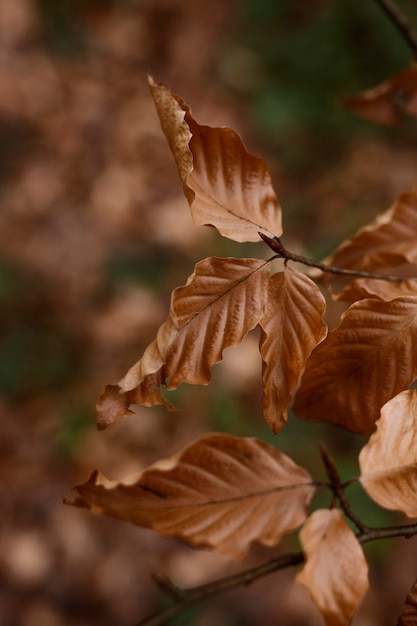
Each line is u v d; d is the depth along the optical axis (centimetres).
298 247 187
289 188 209
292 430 157
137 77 257
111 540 161
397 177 201
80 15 271
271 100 228
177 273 201
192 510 43
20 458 174
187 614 144
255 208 42
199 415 170
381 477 42
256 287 41
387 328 42
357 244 48
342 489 42
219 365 175
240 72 242
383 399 43
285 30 247
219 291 41
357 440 154
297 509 43
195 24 266
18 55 254
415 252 48
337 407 43
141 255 207
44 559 158
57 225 216
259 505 43
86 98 248
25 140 236
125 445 172
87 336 192
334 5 234
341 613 40
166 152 237
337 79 225
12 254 208
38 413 181
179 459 43
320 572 41
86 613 151
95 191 225
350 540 42
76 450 173
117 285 201
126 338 191
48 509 166
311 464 152
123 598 153
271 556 150
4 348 190
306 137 219
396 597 137
